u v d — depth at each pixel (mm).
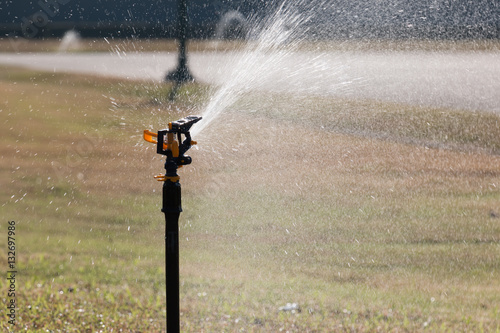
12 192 10328
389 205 9633
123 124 14258
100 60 22453
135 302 6402
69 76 19469
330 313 6066
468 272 7148
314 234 8430
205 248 7938
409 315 6039
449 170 11562
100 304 6355
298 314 6031
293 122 14000
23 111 15273
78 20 29281
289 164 11578
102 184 10820
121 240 8359
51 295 6562
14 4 29000
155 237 8523
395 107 15414
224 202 9727
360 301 6359
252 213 9273
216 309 6160
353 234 8391
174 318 4164
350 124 13953
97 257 7734
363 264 7395
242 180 10812
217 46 21828
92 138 13258
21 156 12227
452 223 8820
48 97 16656
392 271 7195
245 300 6379
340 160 11977
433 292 6602
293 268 7293
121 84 17844
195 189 10391
